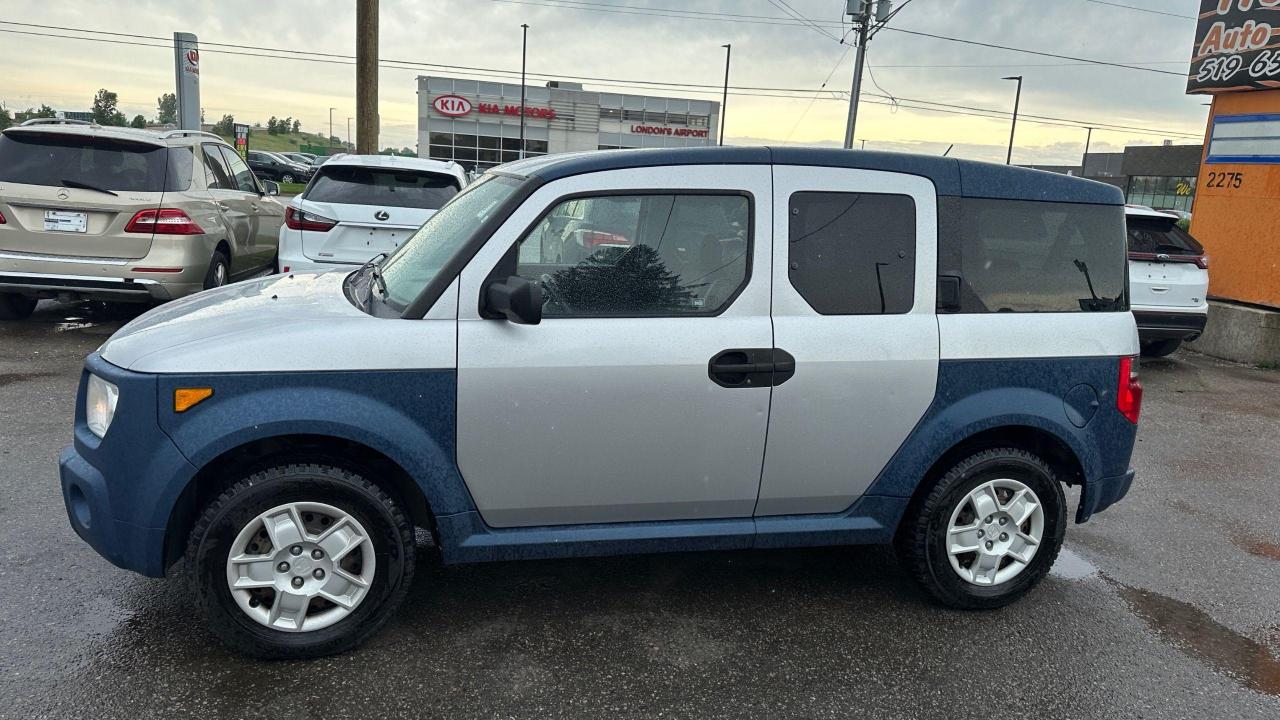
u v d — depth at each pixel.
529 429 3.08
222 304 3.38
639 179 3.18
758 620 3.49
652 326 3.14
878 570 4.03
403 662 3.06
